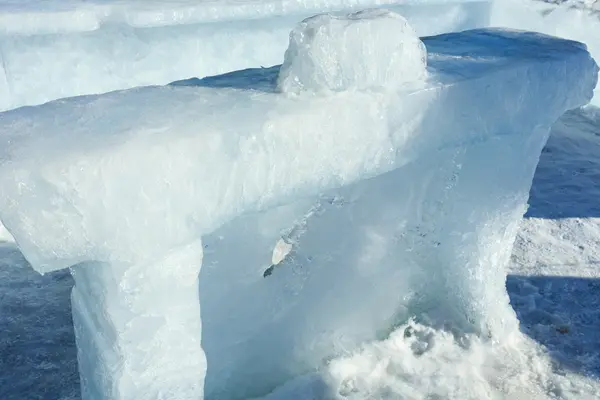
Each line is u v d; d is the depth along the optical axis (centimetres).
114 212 127
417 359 248
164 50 440
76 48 415
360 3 489
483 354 255
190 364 155
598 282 324
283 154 150
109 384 149
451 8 563
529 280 325
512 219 250
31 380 253
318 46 164
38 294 320
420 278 260
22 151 123
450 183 231
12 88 409
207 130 138
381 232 233
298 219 207
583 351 265
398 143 175
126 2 442
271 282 211
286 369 226
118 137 132
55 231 121
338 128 159
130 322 143
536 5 609
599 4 627
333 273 228
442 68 200
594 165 497
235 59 470
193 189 137
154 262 140
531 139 234
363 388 231
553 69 212
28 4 432
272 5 450
